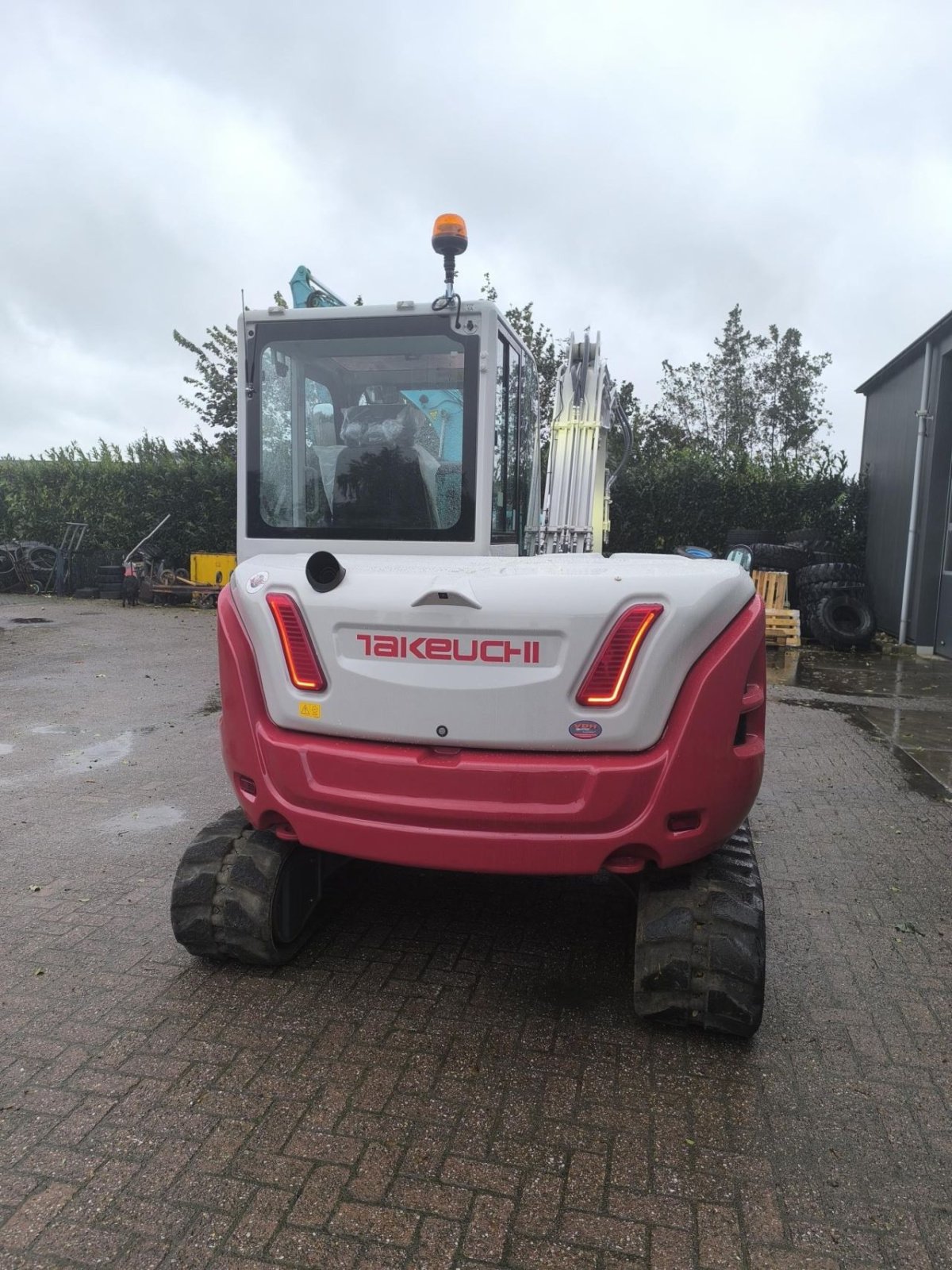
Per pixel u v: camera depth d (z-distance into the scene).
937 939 3.94
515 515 4.46
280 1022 3.18
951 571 12.59
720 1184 2.44
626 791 2.82
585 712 2.81
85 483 20.81
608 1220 2.30
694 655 2.82
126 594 17.88
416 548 3.94
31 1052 2.98
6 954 3.66
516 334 4.27
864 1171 2.50
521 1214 2.32
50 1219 2.28
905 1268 2.17
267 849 3.47
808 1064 3.00
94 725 7.84
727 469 17.39
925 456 13.17
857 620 13.48
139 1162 2.48
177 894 3.45
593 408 6.09
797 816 5.58
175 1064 2.93
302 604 3.00
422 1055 3.00
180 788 6.00
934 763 6.88
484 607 2.81
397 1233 2.25
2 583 20.39
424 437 3.92
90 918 3.99
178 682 9.85
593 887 4.42
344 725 3.00
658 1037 3.14
